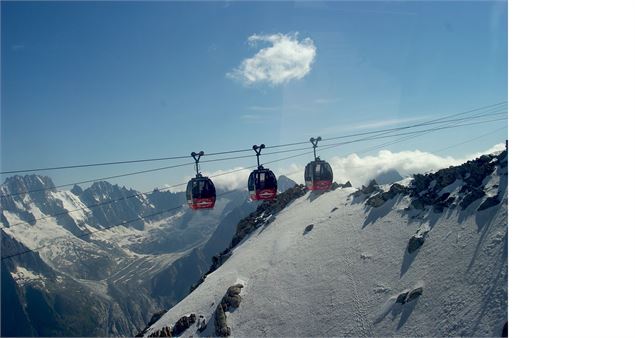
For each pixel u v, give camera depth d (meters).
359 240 52.06
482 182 48.56
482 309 33.31
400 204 54.50
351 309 41.91
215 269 71.44
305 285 48.59
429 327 35.28
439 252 42.31
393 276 43.28
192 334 47.78
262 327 44.91
